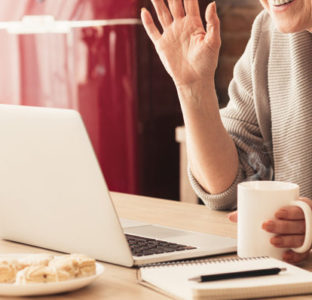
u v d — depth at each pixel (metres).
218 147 1.73
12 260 1.11
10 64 3.78
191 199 3.12
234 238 1.42
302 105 1.84
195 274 1.11
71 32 3.60
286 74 1.88
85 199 1.23
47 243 1.35
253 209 1.25
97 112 3.60
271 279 1.08
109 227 1.21
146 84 3.59
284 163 1.89
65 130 1.21
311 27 1.71
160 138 3.70
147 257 1.23
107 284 1.13
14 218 1.39
